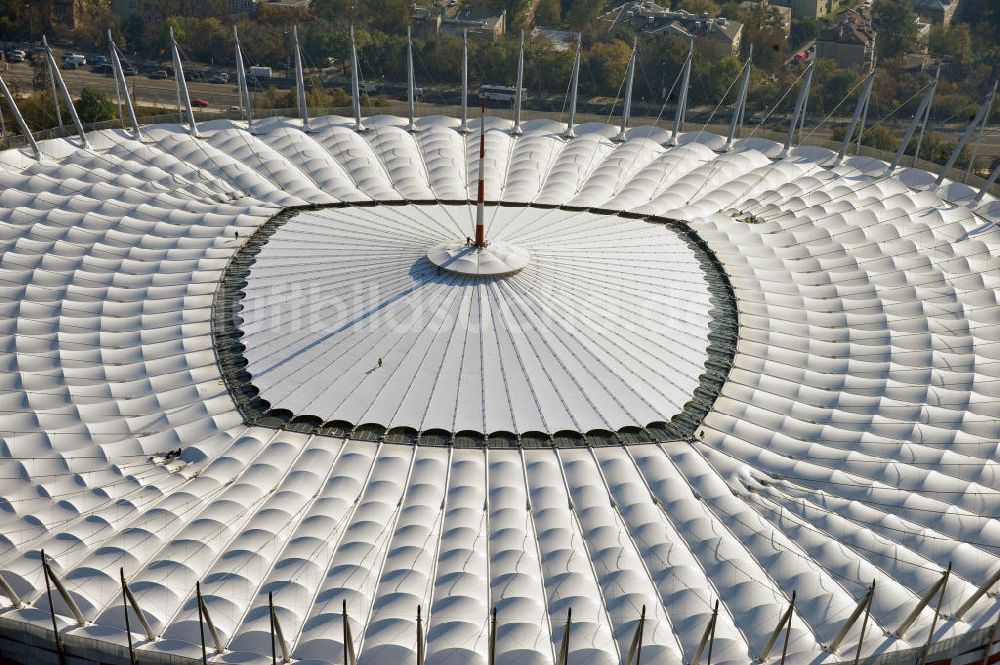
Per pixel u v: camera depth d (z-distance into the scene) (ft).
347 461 281.74
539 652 228.63
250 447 287.69
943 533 270.67
